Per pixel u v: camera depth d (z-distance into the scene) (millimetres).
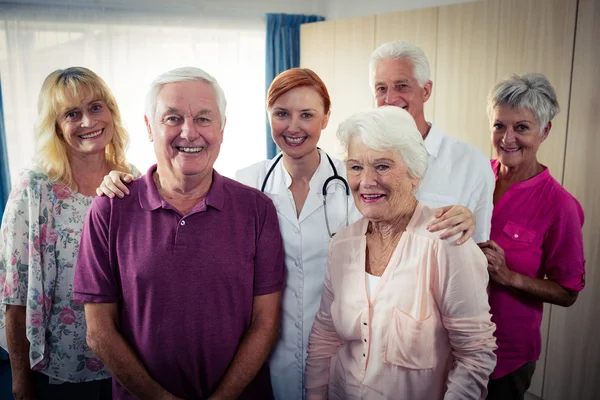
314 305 1576
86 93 1601
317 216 1591
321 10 3893
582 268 1574
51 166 1579
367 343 1143
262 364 1333
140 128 3479
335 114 3160
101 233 1276
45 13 3109
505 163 1628
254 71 3777
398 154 1067
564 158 1965
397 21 2625
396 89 1629
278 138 1523
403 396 1122
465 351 1068
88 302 1279
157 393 1264
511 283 1536
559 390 2092
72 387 1594
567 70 1922
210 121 1232
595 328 1949
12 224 1510
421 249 1095
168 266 1240
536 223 1596
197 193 1312
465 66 2283
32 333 1479
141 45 3396
